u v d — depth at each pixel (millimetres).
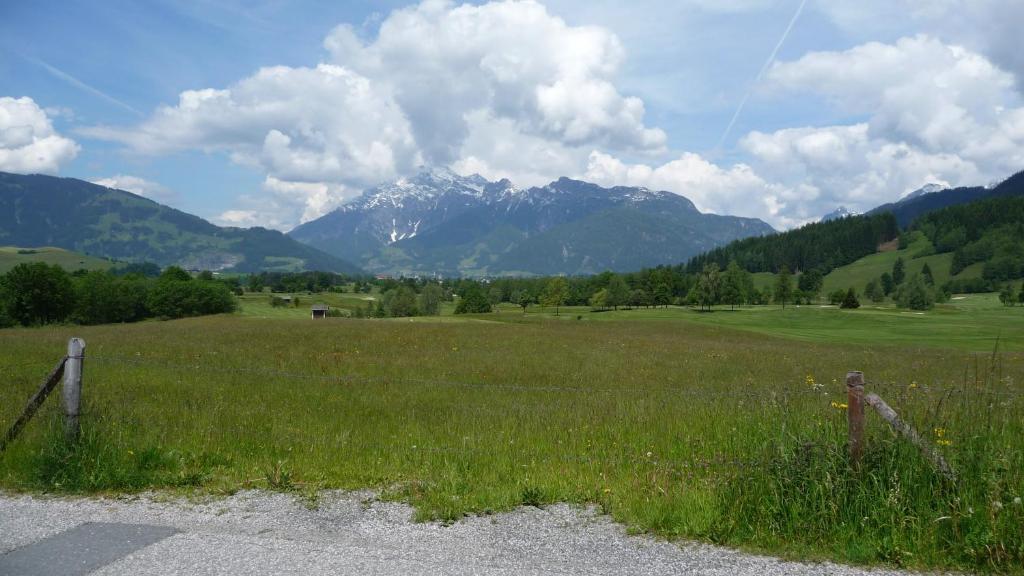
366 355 26953
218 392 15062
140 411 11180
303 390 15984
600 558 5410
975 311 118750
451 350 29875
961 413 7383
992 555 5312
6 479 7477
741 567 5242
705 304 134500
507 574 5043
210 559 5332
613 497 6910
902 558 5367
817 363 27969
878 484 6047
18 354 22578
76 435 8023
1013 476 6008
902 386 10094
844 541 5652
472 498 6934
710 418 10250
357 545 5691
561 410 12445
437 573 5051
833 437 6852
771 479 6383
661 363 26797
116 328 42812
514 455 8688
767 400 10086
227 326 42688
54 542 5719
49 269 92625
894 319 95438
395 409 13367
